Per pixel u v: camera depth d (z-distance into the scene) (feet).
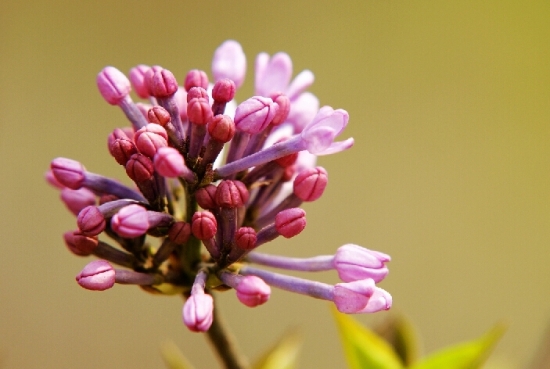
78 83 1.01
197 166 0.60
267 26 1.04
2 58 0.98
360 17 1.06
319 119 0.60
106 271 0.60
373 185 1.07
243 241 0.60
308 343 1.05
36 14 1.00
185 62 1.03
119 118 1.02
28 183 1.00
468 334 1.07
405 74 1.07
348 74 1.06
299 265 0.61
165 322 1.03
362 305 0.59
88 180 0.62
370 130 1.06
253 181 0.62
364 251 0.60
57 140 1.01
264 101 0.60
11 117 0.99
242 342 1.02
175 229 0.60
